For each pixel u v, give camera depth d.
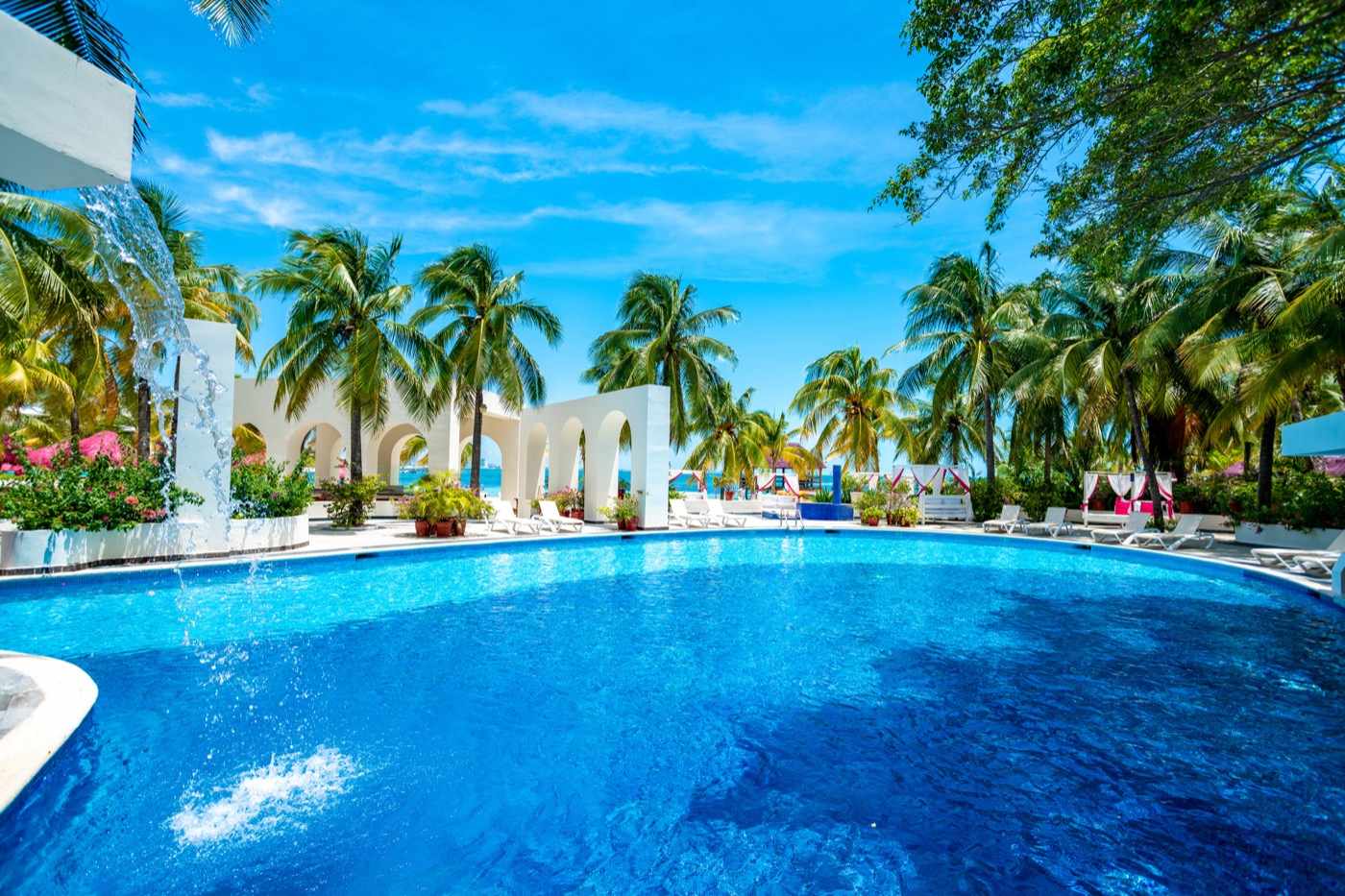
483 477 75.00
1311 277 14.12
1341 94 4.43
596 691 5.70
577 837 3.48
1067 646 7.23
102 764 4.20
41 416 27.56
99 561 10.05
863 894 3.03
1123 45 4.45
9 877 3.08
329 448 27.28
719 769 4.26
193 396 11.25
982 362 22.17
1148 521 17.11
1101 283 18.34
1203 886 3.07
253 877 3.10
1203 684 5.99
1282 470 21.89
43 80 2.66
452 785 4.02
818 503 24.22
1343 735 4.82
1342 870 3.20
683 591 10.46
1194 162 5.18
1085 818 3.68
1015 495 22.80
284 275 17.95
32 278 10.88
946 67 5.20
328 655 6.67
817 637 7.59
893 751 4.54
